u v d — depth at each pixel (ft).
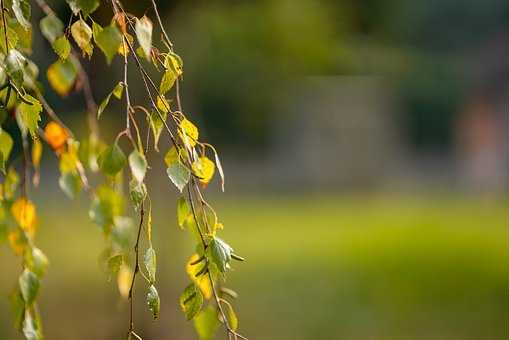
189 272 7.54
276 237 55.26
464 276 38.75
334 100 87.56
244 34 26.55
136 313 26.68
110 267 7.64
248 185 88.53
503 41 88.63
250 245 51.85
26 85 9.05
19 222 9.32
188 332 27.35
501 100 87.76
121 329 27.30
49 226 41.65
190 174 7.03
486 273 39.42
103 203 9.53
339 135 89.10
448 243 49.93
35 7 17.56
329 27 26.48
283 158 92.43
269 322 30.99
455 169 99.14
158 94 6.93
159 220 27.84
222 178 7.00
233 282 38.37
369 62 27.78
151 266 7.06
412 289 36.14
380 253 46.75
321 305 33.53
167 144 23.86
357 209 72.18
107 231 9.53
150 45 6.62
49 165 76.18
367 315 31.86
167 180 26.99
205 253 7.07
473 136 90.84
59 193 71.00
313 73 28.17
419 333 29.63
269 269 42.14
